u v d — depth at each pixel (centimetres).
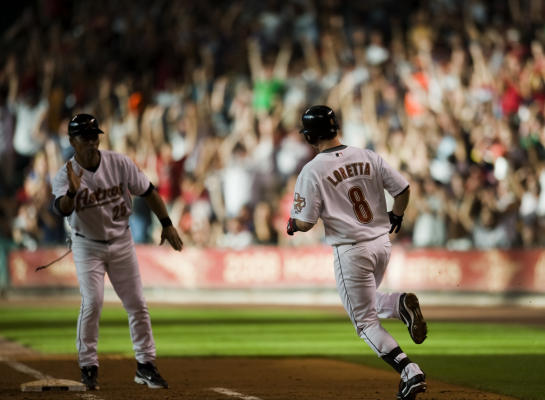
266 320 5547
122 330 4831
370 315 2161
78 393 2422
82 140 2455
